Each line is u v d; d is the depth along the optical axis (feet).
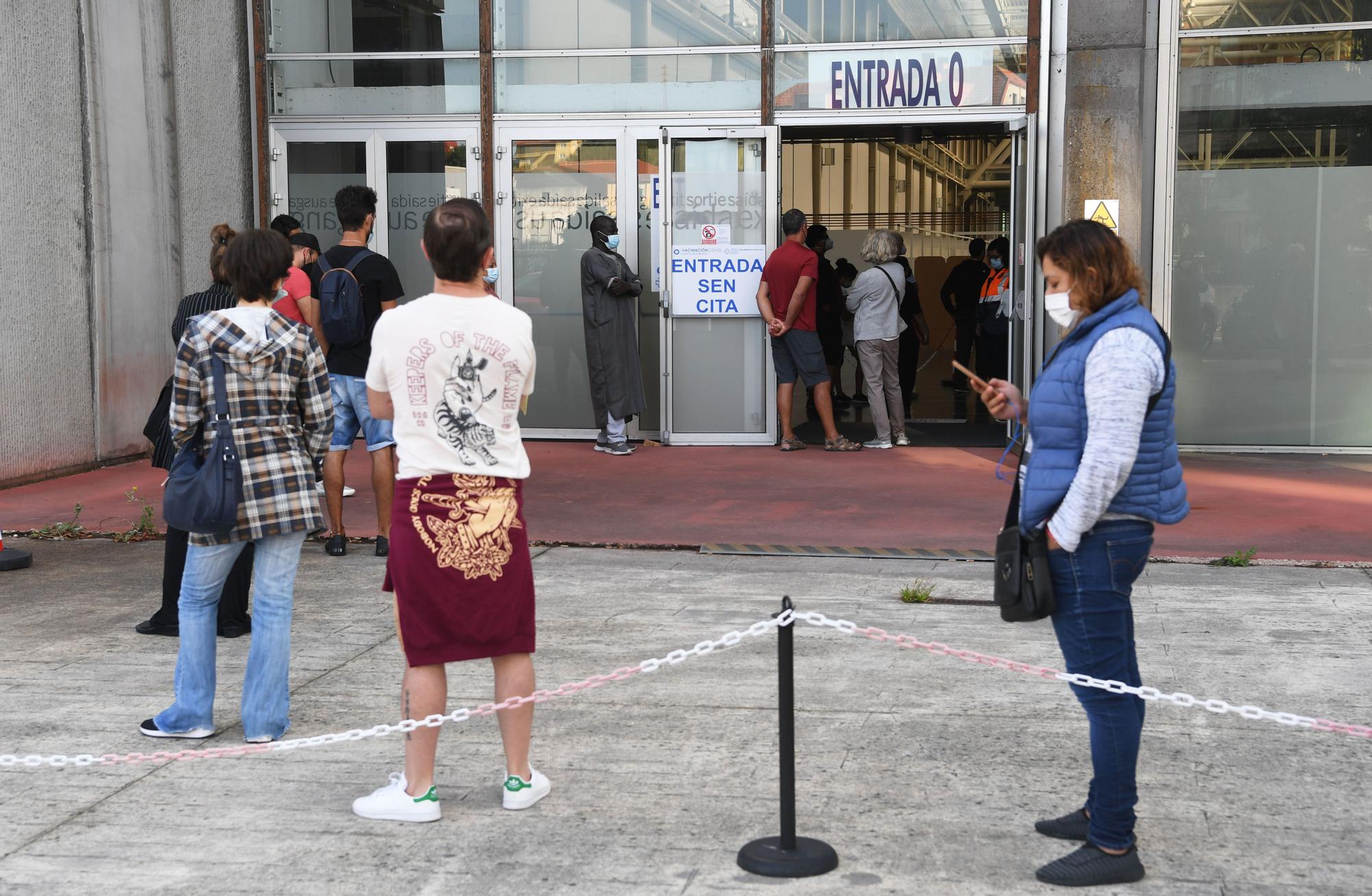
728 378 37.19
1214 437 35.24
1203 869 11.54
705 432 37.40
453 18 37.78
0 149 30.30
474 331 12.34
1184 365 35.12
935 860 11.76
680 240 36.81
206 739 15.15
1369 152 33.81
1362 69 33.60
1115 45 33.45
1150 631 19.01
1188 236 34.76
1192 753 14.32
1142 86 33.78
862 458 35.17
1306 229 34.24
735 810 12.92
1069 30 33.73
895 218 74.49
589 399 38.32
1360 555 23.68
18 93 30.78
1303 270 34.40
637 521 27.37
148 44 35.06
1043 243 11.34
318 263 23.66
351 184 38.86
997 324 42.22
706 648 12.67
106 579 22.89
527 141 37.76
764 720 15.46
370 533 26.16
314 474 15.08
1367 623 19.39
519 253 38.09
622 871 11.61
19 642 19.01
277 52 38.88
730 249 36.76
